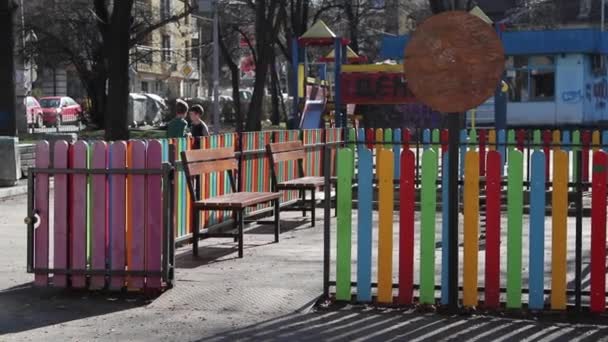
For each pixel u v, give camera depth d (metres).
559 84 38.00
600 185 6.96
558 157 7.01
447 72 6.96
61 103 52.88
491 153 7.16
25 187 16.88
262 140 12.97
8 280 8.62
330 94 30.70
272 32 32.19
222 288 8.12
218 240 11.17
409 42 7.02
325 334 6.66
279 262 9.55
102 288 7.85
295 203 14.02
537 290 7.16
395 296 7.61
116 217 7.75
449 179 7.11
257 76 32.03
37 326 6.96
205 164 10.26
